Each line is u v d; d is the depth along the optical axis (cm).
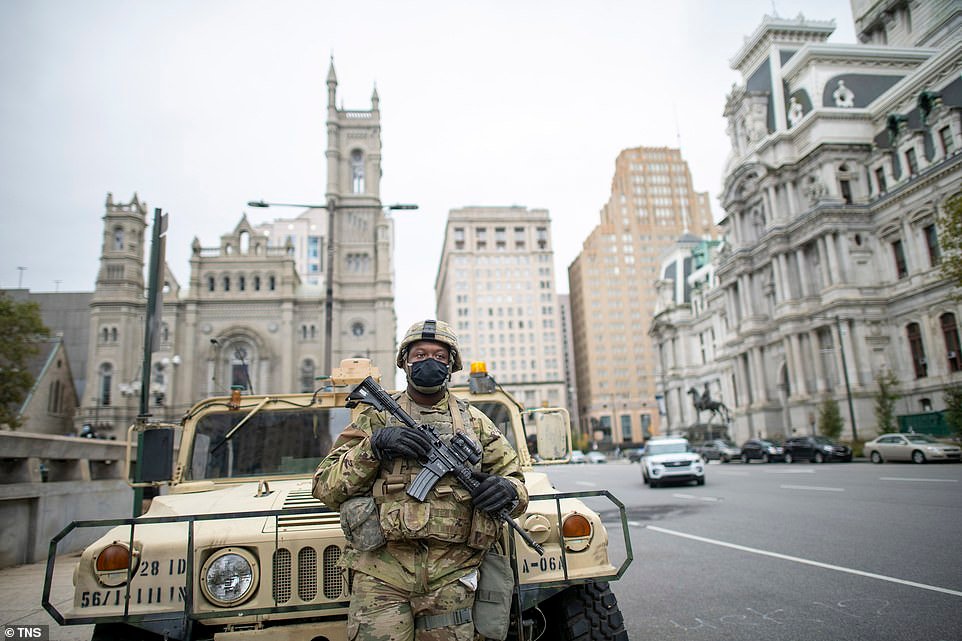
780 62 5438
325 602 335
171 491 498
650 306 15338
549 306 14550
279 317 7306
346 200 7812
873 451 2923
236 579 337
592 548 373
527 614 389
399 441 276
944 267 2655
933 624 535
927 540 878
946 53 4175
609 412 14825
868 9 6247
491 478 279
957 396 2900
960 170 3850
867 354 4356
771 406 5303
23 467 996
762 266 5434
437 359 305
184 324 7231
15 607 672
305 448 533
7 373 3416
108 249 7269
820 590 670
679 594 701
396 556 275
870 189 4666
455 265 14525
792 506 1375
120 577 336
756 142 5394
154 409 6794
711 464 4347
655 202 15762
